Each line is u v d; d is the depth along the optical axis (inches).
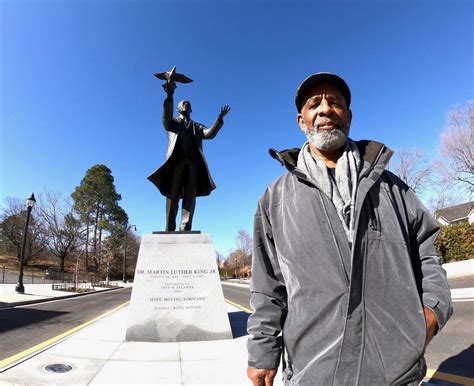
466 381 169.2
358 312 56.6
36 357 193.2
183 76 292.5
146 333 251.0
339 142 75.0
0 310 484.7
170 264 270.8
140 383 156.4
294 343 60.8
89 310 495.8
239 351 216.8
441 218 1598.2
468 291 502.3
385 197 64.7
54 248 1975.9
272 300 71.8
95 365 181.2
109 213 2608.3
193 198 312.3
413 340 55.2
